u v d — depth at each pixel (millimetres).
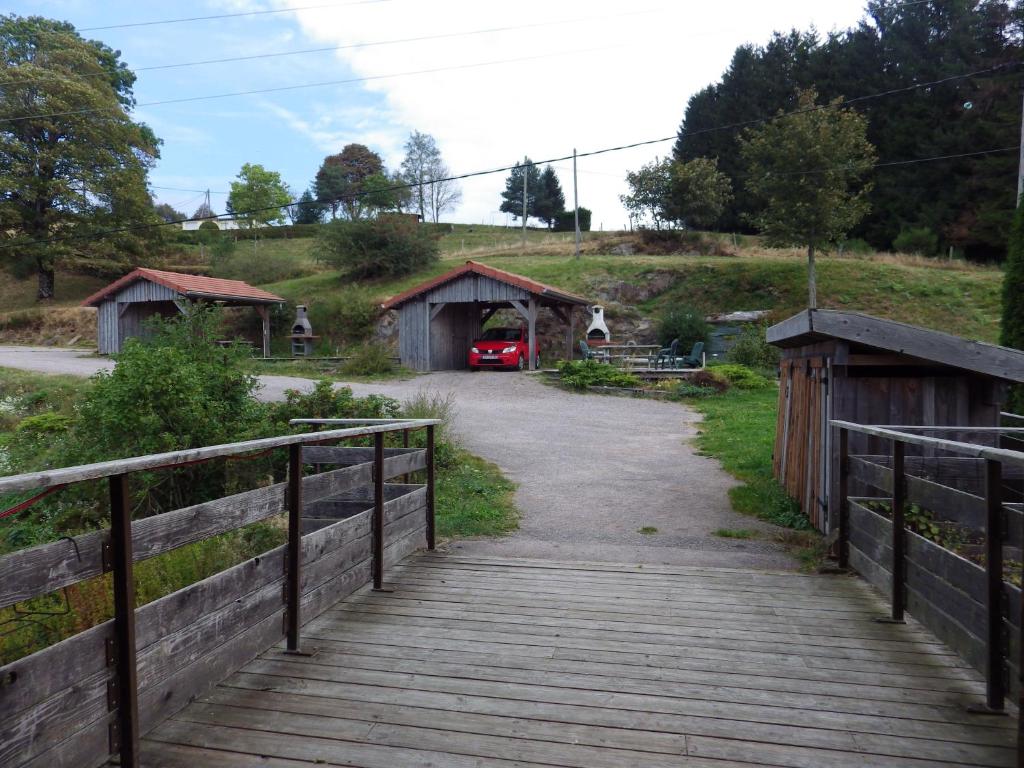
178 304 9469
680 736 2812
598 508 7684
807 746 2734
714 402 16422
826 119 25781
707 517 7293
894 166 39062
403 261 34812
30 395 15812
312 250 40438
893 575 4195
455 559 5676
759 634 3992
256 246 46156
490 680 3344
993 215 33406
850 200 26469
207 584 3014
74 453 7691
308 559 3924
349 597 4652
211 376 8812
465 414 14719
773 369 21125
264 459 8188
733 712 3023
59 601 3766
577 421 14031
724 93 49562
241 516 3193
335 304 29797
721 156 47031
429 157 71312
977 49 38562
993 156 35375
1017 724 2717
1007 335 9727
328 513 6133
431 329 23219
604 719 2955
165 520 2666
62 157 38469
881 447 6113
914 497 4016
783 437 8180
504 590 4832
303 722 2900
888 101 39969
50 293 40312
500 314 28562
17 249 37875
